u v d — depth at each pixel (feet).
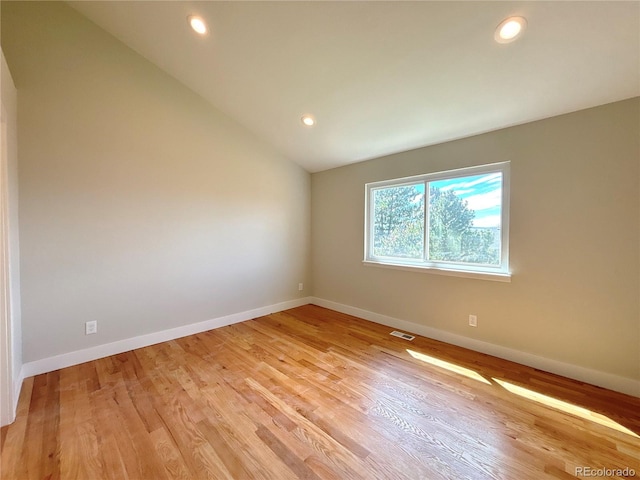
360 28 6.32
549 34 5.50
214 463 4.72
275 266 13.20
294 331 10.81
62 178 7.87
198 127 10.52
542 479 4.39
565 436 5.29
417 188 10.61
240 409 6.13
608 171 6.74
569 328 7.36
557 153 7.40
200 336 10.32
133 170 9.10
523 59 6.11
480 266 9.02
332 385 7.06
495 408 6.13
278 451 4.97
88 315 8.36
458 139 9.27
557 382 7.14
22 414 5.92
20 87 7.22
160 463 4.72
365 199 12.22
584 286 7.14
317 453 4.93
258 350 9.10
